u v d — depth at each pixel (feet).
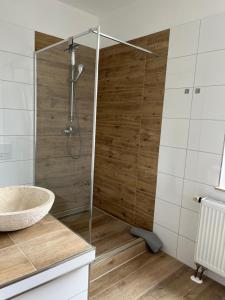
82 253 3.15
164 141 7.08
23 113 7.45
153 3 7.08
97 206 9.84
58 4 7.79
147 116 7.51
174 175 6.91
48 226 3.79
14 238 3.41
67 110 6.66
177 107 6.68
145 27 7.36
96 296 5.52
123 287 5.86
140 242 7.29
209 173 6.15
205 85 6.05
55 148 7.10
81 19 8.44
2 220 3.19
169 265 6.77
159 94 7.09
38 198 4.31
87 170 6.30
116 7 8.13
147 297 5.59
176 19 6.54
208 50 5.93
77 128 6.46
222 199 5.94
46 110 7.27
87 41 5.88
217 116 5.89
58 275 2.95
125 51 8.05
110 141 8.98
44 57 7.07
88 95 6.03
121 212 8.77
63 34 8.04
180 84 6.56
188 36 6.30
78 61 6.17
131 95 7.98
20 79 7.23
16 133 7.40
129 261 6.87
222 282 6.12
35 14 7.31
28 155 7.77
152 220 7.65
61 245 3.29
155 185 7.46
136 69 7.73
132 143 8.11
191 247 6.65
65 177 6.88
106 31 8.71
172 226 7.08
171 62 6.72
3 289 2.51
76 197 6.61
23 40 7.14
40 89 7.38
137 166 8.00
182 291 5.83
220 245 5.65
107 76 8.85
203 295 5.74
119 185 8.75
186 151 6.58
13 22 6.90
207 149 6.14
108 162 9.14
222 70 5.72
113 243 7.18
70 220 6.72
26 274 2.68
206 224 5.90
